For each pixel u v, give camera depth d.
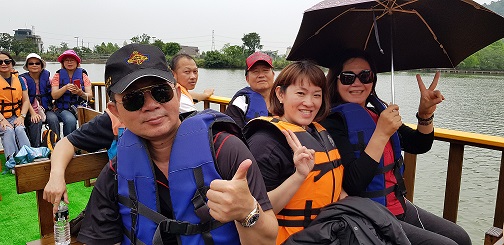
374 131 2.02
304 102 1.91
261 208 1.25
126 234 1.53
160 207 1.44
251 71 3.28
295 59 2.35
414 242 2.05
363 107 2.32
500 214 2.44
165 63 1.43
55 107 5.38
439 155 4.65
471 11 2.05
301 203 1.77
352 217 1.68
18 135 4.52
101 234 1.56
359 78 2.21
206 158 1.34
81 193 3.84
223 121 1.44
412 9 2.23
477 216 3.82
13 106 4.66
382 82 2.92
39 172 1.89
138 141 1.46
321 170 1.81
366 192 2.11
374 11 2.17
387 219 1.71
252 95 3.20
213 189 1.10
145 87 1.35
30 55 5.21
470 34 2.17
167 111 1.39
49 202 1.94
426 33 2.33
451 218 2.65
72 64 5.46
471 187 4.16
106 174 1.58
